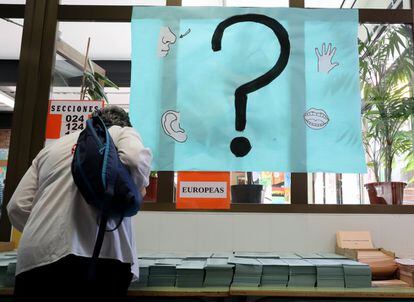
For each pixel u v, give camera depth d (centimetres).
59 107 222
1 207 226
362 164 220
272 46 230
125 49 375
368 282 158
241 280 158
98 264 127
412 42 237
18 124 226
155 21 233
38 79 231
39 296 122
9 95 480
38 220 127
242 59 229
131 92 226
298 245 212
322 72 229
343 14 234
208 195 216
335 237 213
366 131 239
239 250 212
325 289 154
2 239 215
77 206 129
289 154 220
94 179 123
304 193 219
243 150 220
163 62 229
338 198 285
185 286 155
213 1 302
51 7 239
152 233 214
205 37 231
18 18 242
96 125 137
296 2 238
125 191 125
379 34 248
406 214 216
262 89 226
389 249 212
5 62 423
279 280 158
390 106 224
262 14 233
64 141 145
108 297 129
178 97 225
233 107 224
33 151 223
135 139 139
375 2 281
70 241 123
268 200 246
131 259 136
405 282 165
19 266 126
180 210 216
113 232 131
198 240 213
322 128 223
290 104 225
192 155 220
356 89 227
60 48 242
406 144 228
